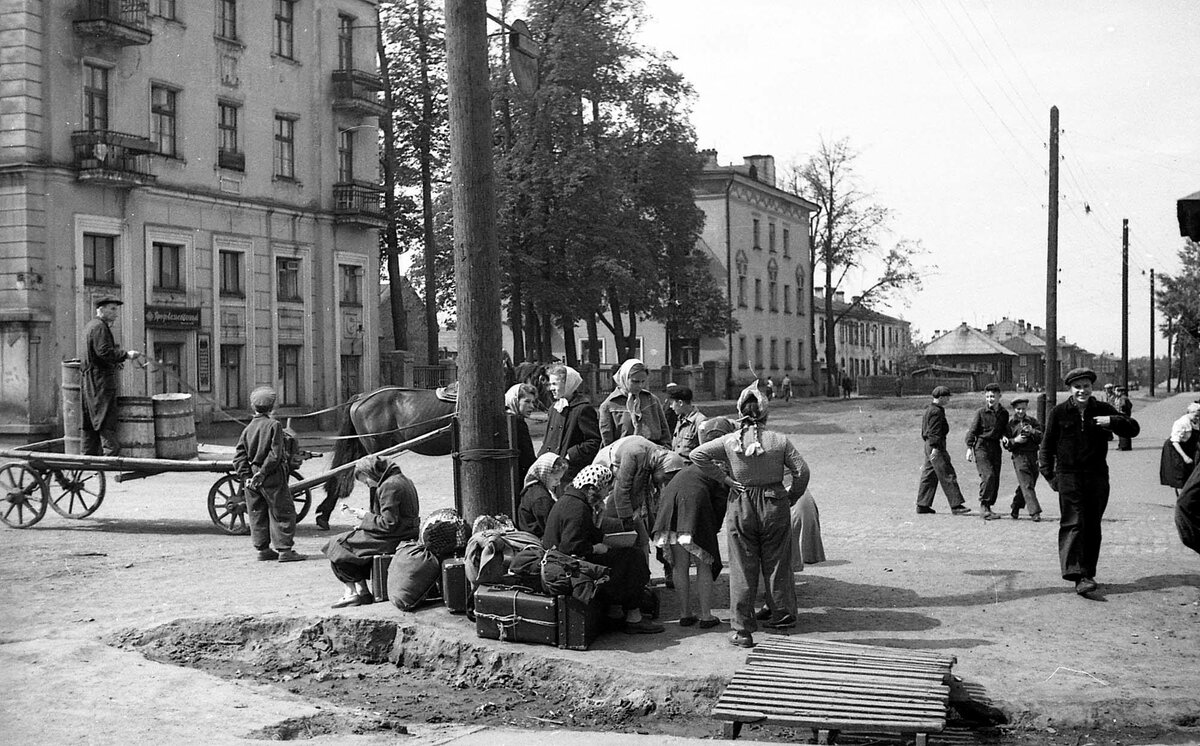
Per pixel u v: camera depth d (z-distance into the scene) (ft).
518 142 139.33
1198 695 24.47
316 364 136.46
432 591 32.60
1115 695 24.40
